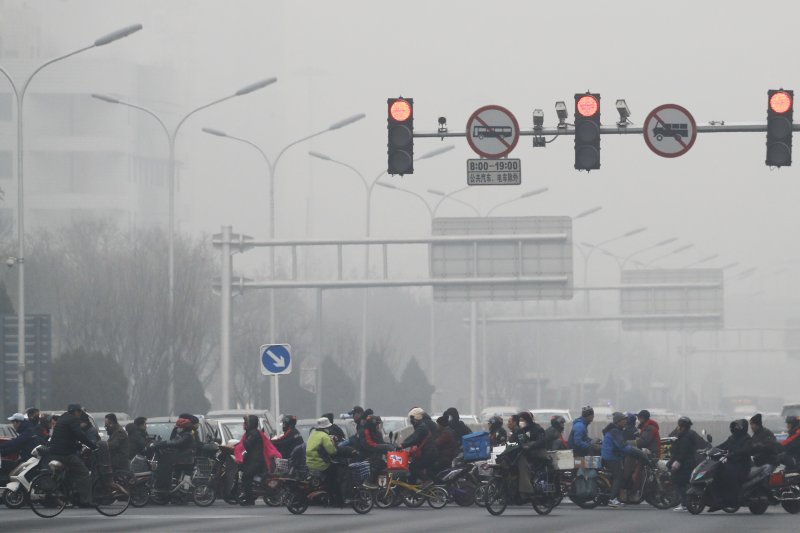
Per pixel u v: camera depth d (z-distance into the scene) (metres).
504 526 63.91
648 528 62.91
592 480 79.56
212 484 80.38
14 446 76.50
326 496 73.50
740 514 74.44
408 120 67.94
